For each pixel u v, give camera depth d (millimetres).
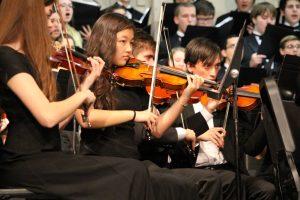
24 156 3572
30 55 3641
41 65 3652
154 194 3955
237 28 8281
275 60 7688
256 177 4867
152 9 9320
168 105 5211
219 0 9641
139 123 4570
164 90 4898
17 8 3625
